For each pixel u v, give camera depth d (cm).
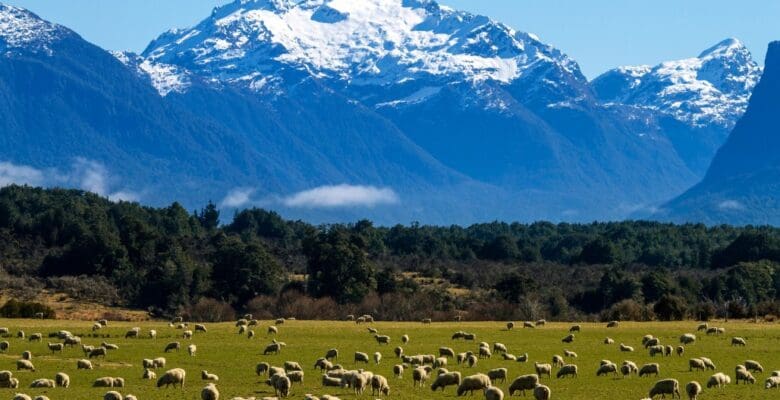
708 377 16112
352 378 14688
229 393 14512
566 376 16162
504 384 15275
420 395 14312
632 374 16412
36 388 14888
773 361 18375
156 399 13962
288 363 16500
